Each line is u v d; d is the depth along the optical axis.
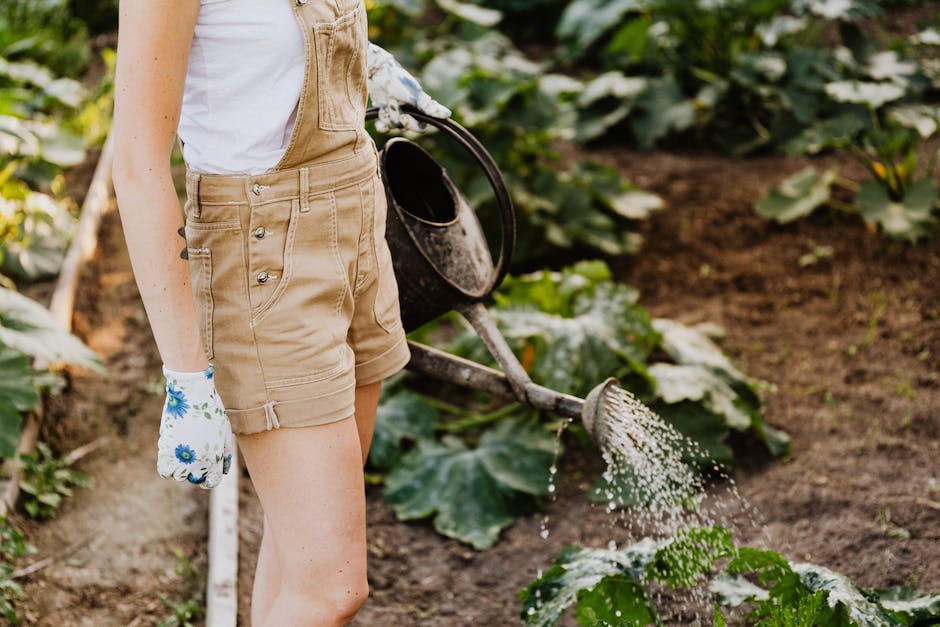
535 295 3.77
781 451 3.39
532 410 3.54
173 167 5.29
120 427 3.60
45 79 5.52
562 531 3.14
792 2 5.86
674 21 5.93
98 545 3.04
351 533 1.88
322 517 1.85
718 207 4.98
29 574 2.88
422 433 3.48
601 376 3.44
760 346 3.98
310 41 1.71
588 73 6.68
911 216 4.50
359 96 1.90
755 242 4.71
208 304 1.83
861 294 4.27
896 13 7.05
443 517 3.18
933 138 5.39
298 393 1.82
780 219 4.68
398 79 2.29
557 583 2.37
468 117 4.57
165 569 2.96
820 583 2.29
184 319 1.70
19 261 4.23
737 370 3.66
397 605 2.87
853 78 5.51
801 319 4.14
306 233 1.80
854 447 3.39
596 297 3.66
